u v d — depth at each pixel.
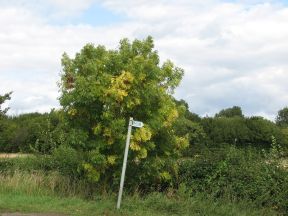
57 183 17.17
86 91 15.70
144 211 14.21
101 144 16.02
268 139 38.19
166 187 17.16
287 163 16.36
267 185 15.44
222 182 16.02
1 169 19.16
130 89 15.98
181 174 17.36
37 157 20.05
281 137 37.56
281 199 15.08
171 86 17.64
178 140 17.27
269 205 15.10
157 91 16.59
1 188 16.67
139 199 15.32
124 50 16.97
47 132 20.47
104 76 15.86
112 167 16.59
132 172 16.64
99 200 15.39
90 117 16.28
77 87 15.83
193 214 14.20
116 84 15.68
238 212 14.45
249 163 16.45
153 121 16.33
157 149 17.03
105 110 16.05
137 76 16.00
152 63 16.59
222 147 18.19
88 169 15.96
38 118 40.00
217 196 15.88
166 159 17.08
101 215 13.59
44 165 19.50
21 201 14.86
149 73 16.58
